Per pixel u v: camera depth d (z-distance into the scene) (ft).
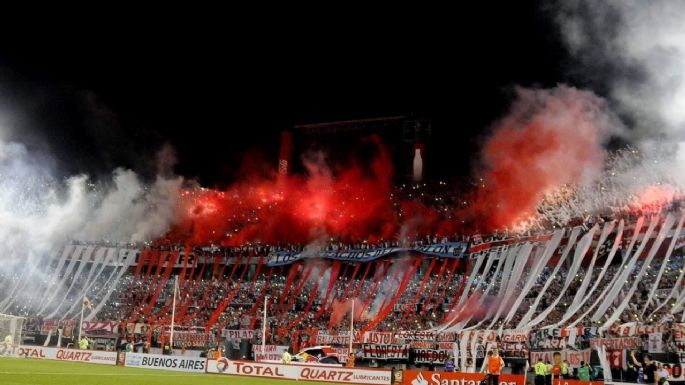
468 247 181.16
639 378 108.58
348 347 161.89
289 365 133.18
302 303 201.67
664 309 135.03
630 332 120.26
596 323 137.18
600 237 155.12
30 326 207.92
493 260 173.17
